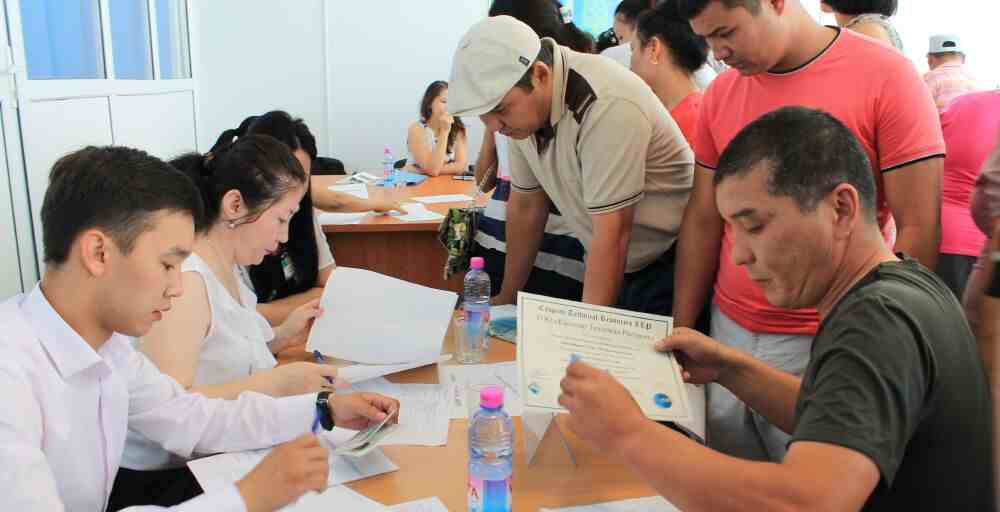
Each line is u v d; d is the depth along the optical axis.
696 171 1.77
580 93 1.60
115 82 3.94
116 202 0.97
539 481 1.18
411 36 5.77
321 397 1.34
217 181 1.50
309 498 1.12
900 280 0.88
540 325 1.21
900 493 0.86
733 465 0.81
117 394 1.15
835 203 0.89
